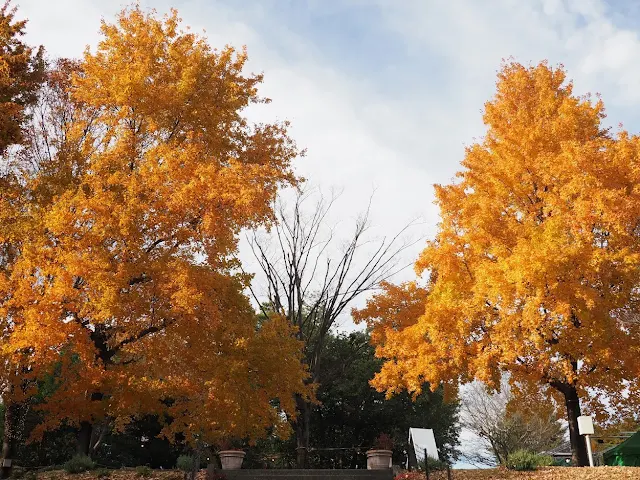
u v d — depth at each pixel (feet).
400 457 103.71
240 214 49.98
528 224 57.88
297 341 62.18
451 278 60.34
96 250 47.96
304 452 80.02
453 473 55.57
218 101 57.88
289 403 59.88
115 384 51.24
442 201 63.72
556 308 51.16
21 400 48.14
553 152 60.49
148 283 51.01
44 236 49.03
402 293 71.72
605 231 56.65
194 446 58.75
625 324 58.29
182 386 53.36
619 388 57.82
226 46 59.77
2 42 60.03
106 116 55.26
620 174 55.01
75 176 54.03
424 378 63.67
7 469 50.83
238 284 57.88
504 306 53.93
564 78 67.00
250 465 94.32
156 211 50.78
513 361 59.36
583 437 59.72
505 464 55.77
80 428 56.95
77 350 46.98
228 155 59.82
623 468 49.88
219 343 55.88
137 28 56.75
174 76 56.34
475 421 114.73
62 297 46.09
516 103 66.44
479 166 65.31
